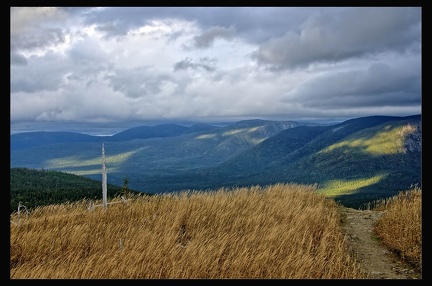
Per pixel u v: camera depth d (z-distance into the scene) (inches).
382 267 405.4
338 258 398.0
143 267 386.0
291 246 428.8
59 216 558.6
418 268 387.9
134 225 514.9
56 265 413.1
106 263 396.8
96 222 533.3
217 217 525.3
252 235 450.0
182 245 457.4
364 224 560.7
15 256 426.6
